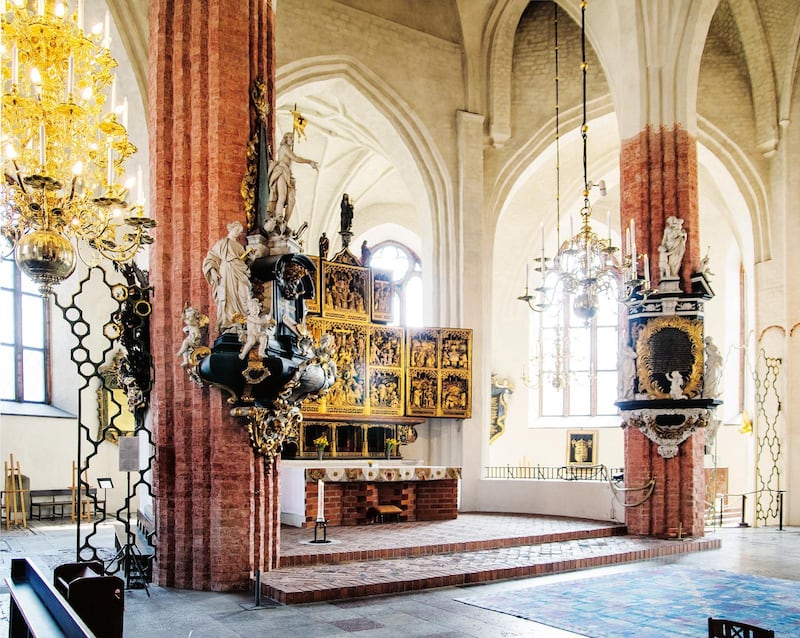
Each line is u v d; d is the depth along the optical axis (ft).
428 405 68.95
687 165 60.75
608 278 52.29
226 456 36.83
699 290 58.65
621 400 60.44
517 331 101.35
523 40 82.38
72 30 33.81
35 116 33.35
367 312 66.59
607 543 53.06
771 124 80.28
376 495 59.77
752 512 80.84
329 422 65.36
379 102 72.23
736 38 81.97
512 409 100.53
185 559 37.19
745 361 95.25
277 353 36.76
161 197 38.86
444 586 38.91
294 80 67.72
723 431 94.94
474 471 70.95
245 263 36.58
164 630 29.68
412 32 74.08
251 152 38.78
